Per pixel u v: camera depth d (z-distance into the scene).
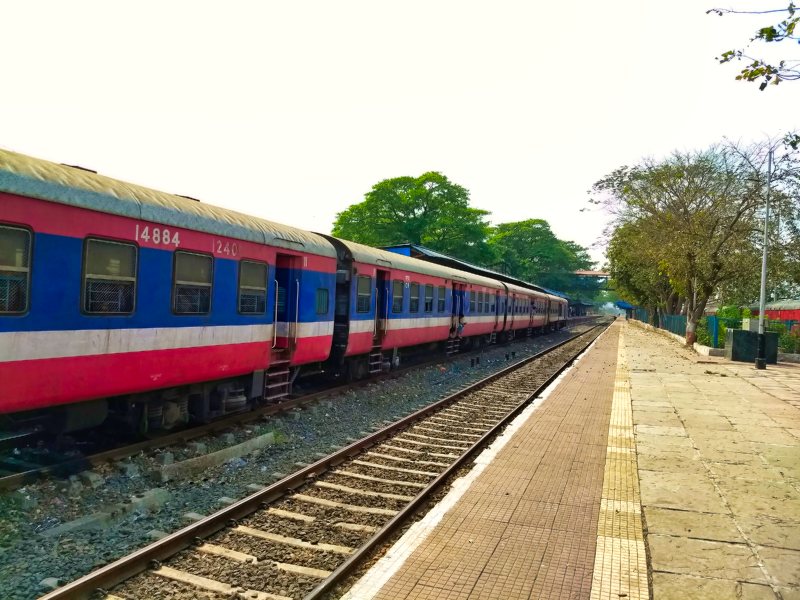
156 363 7.92
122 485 6.84
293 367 12.05
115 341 7.25
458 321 22.20
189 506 6.39
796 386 15.77
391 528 5.58
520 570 4.59
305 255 11.55
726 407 12.28
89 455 7.50
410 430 10.21
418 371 17.53
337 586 4.56
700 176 29.75
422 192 52.66
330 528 5.74
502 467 7.49
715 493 6.55
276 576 4.73
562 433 9.54
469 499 6.23
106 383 7.20
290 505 6.40
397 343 16.70
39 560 4.96
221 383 9.76
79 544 5.32
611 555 4.90
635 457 8.12
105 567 4.51
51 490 6.39
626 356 24.89
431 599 4.12
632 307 97.25
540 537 5.25
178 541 5.14
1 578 4.62
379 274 15.66
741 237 27.64
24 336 6.16
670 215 30.06
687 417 11.09
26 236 6.17
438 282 19.78
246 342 9.78
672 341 37.53
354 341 13.89
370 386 14.12
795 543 5.15
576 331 54.69
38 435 7.89
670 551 4.94
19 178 6.06
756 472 7.41
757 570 4.59
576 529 5.46
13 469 6.89
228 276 9.28
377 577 4.43
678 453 8.34
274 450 8.68
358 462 8.11
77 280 6.71
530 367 20.30
